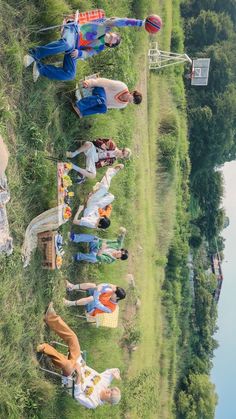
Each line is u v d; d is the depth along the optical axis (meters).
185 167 19.42
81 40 6.47
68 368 6.94
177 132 15.90
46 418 6.88
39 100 6.54
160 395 16.03
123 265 11.29
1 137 5.39
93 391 7.48
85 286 8.06
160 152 15.30
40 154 6.41
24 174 6.24
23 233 6.26
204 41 25.44
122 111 10.76
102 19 6.50
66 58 6.36
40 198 6.64
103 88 7.50
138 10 11.29
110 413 9.73
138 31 11.48
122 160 10.80
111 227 9.77
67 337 7.21
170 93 16.91
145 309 13.26
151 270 14.19
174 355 17.36
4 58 5.77
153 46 14.70
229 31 25.59
